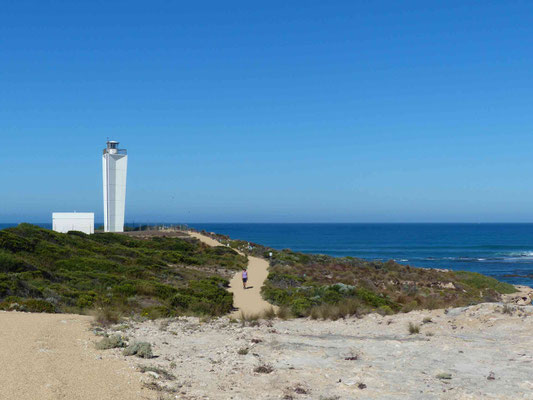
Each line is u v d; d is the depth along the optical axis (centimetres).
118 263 3938
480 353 1192
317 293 2870
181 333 1611
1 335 1234
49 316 1689
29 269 2938
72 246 4525
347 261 6256
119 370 954
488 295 4581
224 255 5950
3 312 1702
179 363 1107
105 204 7162
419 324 1703
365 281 4297
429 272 5722
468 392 877
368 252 12925
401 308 2386
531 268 9044
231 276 4359
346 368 1077
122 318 1900
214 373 1022
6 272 2770
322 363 1127
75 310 2077
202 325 1853
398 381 964
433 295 3491
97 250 4534
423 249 14050
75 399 748
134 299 2512
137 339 1406
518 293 5103
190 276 4034
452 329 1576
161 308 2212
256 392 884
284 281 3981
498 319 1622
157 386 861
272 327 1816
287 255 6247
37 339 1211
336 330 1711
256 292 3456
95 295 2456
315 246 15488
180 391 858
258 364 1107
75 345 1194
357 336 1540
